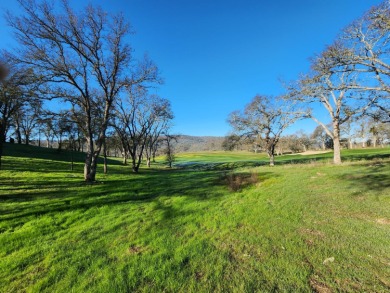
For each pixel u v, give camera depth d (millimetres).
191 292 3771
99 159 45531
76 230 6891
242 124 30344
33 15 14547
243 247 5293
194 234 6270
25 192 12500
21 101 15453
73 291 3975
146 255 5098
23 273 4637
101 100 22219
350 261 4422
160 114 34969
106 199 10633
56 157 36531
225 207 8742
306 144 96125
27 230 6816
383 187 9688
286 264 4445
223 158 73688
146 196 11281
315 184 11625
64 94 16688
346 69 10461
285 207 8180
